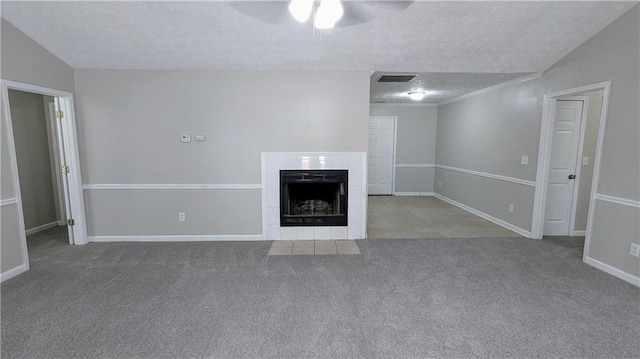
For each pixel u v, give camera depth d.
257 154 3.89
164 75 3.74
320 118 3.85
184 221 3.97
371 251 3.64
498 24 2.95
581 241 3.98
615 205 2.94
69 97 3.61
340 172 3.95
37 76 3.19
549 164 3.95
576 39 3.21
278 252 3.61
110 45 3.25
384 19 2.87
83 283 2.82
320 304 2.48
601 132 3.06
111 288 2.72
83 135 3.78
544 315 2.31
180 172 3.89
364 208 4.04
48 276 2.96
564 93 3.54
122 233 3.97
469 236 4.22
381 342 2.02
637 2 2.68
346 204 4.01
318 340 2.04
